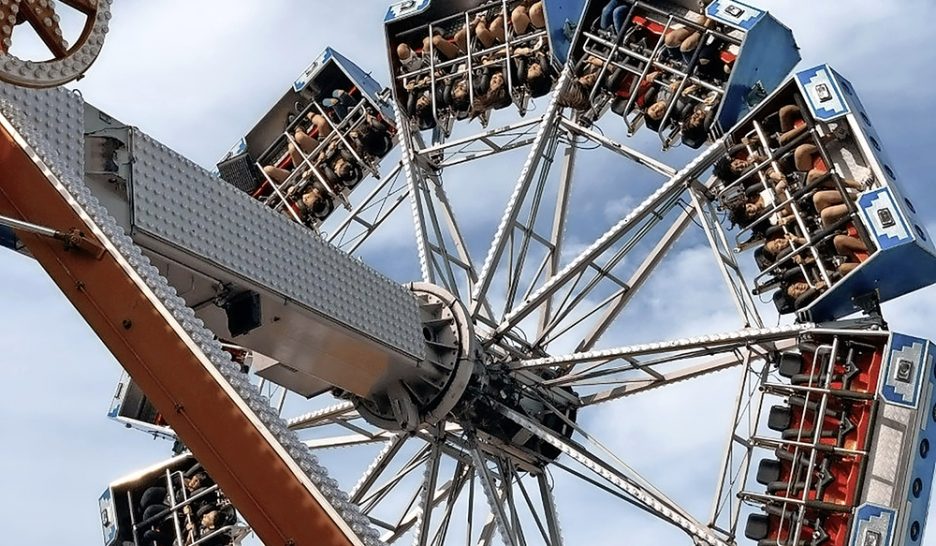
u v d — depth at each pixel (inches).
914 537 1039.0
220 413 647.1
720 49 1202.6
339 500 625.9
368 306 1001.5
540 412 1149.1
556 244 1232.8
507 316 1139.9
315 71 1403.8
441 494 1184.2
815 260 1097.4
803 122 1139.3
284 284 927.7
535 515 1136.8
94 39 690.8
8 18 662.5
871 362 1063.6
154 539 1185.4
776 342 1106.7
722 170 1153.4
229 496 634.8
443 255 1198.9
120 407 1302.9
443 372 1079.0
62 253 678.5
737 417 1080.8
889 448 1043.3
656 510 1071.6
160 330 664.4
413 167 1253.7
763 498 1068.5
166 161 871.7
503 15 1305.4
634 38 1245.7
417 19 1333.7
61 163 710.5
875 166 1083.3
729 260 1133.1
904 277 1075.9
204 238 878.4
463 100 1306.6
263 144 1425.9
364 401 1091.3
